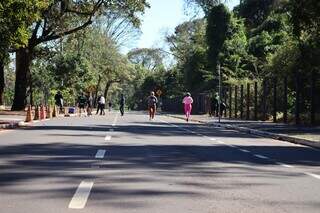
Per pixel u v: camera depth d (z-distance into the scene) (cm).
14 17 2866
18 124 3209
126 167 1333
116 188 1037
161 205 893
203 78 8138
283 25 7250
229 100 5256
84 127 3095
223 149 1916
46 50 5888
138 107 15325
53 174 1196
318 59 4006
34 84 7050
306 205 918
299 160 1620
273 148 2033
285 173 1312
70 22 5381
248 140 2430
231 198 968
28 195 959
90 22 5328
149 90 13900
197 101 7062
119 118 4950
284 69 4428
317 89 3806
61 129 2848
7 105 8275
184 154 1691
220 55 7231
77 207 863
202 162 1487
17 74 5397
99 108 6850
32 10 2969
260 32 7550
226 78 6819
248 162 1528
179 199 947
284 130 2964
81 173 1215
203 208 877
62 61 7362
